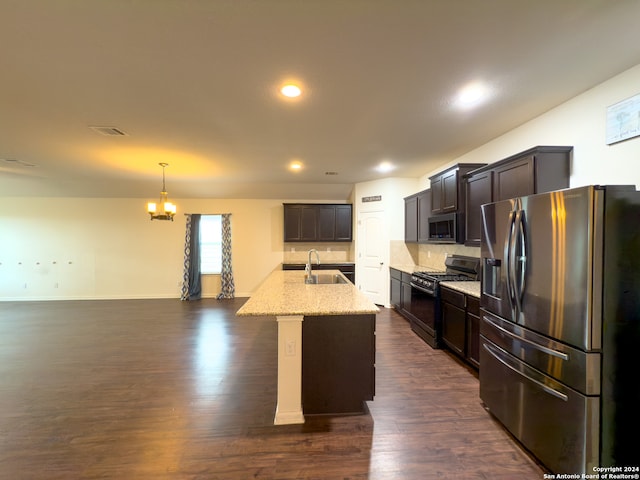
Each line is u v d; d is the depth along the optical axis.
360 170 5.17
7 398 2.56
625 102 2.08
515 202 1.95
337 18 1.55
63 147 3.73
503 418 2.10
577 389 1.53
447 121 2.96
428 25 1.60
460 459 1.83
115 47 1.79
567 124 2.52
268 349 3.74
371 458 1.83
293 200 7.20
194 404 2.46
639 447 1.50
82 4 1.44
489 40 1.74
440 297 3.69
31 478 1.68
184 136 3.35
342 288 3.14
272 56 1.89
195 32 1.66
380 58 1.92
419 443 1.97
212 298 6.95
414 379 2.88
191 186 6.41
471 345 3.01
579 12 1.51
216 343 3.95
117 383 2.83
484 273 2.35
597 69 2.05
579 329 1.51
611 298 1.47
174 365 3.25
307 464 1.79
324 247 7.12
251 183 6.28
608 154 2.20
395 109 2.67
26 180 5.79
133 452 1.89
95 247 6.90
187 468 1.75
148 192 6.72
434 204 4.36
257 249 7.16
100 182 6.00
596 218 1.45
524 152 2.56
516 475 1.70
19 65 1.97
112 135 3.31
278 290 3.01
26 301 6.67
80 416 2.29
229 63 1.97
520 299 1.89
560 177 2.50
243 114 2.77
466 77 2.15
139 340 4.07
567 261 1.58
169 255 7.05
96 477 1.69
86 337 4.20
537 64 1.99
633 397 1.49
